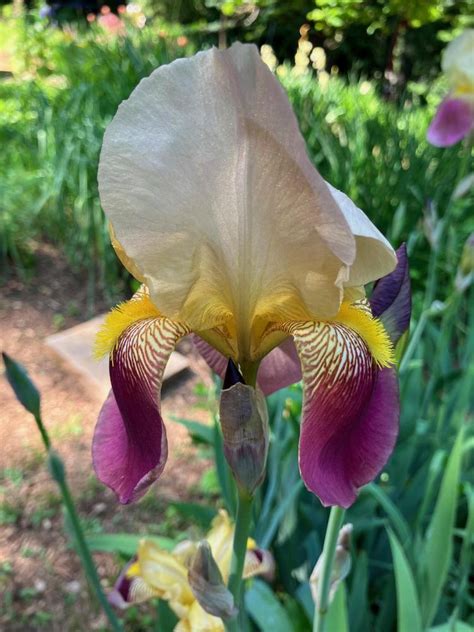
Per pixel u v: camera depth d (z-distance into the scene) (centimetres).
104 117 84
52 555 47
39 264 83
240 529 17
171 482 54
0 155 96
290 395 37
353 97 120
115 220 15
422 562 31
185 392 64
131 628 42
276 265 15
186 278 15
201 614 26
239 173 14
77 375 65
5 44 171
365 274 16
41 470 54
